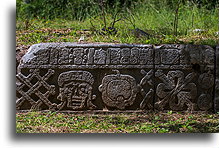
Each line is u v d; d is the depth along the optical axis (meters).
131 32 6.67
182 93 5.23
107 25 7.68
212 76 5.25
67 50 5.14
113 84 5.16
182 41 6.23
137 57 5.16
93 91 5.19
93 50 5.14
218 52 5.23
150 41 6.17
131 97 5.18
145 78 5.17
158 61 5.20
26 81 5.14
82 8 9.36
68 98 5.16
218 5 9.10
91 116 5.09
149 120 4.97
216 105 5.25
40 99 5.17
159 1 9.25
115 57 5.14
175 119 5.01
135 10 9.05
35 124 4.81
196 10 8.41
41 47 5.15
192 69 5.23
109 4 9.77
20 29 7.41
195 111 5.26
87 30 7.30
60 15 9.41
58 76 5.15
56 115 5.08
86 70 5.15
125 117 5.06
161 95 5.21
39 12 9.60
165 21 7.89
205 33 6.87
